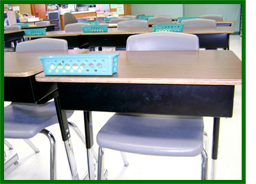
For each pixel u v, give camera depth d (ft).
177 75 2.39
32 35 9.99
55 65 2.58
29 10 30.12
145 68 2.79
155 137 3.11
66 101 2.80
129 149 3.02
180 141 2.98
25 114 4.07
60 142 5.87
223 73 2.41
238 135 5.73
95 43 9.48
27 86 2.92
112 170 4.76
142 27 10.83
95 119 6.97
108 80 2.42
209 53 3.77
